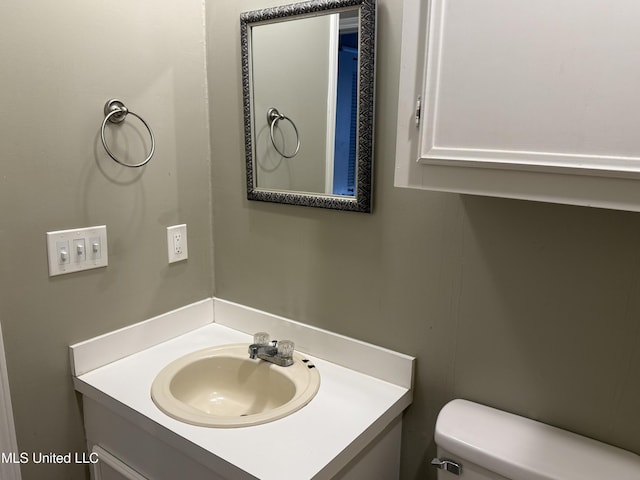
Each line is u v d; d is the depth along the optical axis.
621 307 1.03
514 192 0.86
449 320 1.25
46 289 1.28
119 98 1.37
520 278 1.14
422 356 1.31
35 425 1.32
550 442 1.09
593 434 1.10
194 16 1.54
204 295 1.72
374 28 1.20
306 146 1.39
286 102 1.41
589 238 1.04
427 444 1.35
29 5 1.16
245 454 1.06
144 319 1.53
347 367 1.44
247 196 1.56
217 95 1.58
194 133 1.59
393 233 1.30
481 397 1.24
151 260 1.52
